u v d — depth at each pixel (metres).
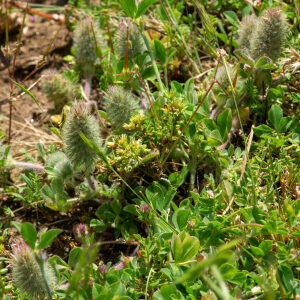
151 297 0.25
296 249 0.25
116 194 0.28
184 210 0.26
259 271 0.25
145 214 0.26
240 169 0.28
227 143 0.30
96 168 0.29
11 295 0.26
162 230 0.26
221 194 0.27
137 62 0.31
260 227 0.25
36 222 0.29
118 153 0.27
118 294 0.24
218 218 0.26
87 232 0.27
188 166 0.29
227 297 0.21
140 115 0.28
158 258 0.25
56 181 0.28
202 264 0.21
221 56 0.30
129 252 0.28
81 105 0.26
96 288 0.24
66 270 0.25
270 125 0.30
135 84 0.31
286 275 0.24
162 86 0.31
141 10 0.31
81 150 0.27
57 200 0.28
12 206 0.30
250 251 0.26
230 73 0.30
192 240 0.24
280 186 0.28
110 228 0.28
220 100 0.30
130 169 0.28
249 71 0.30
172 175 0.28
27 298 0.25
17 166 0.29
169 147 0.29
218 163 0.28
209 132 0.29
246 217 0.26
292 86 0.31
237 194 0.27
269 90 0.30
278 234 0.26
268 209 0.27
